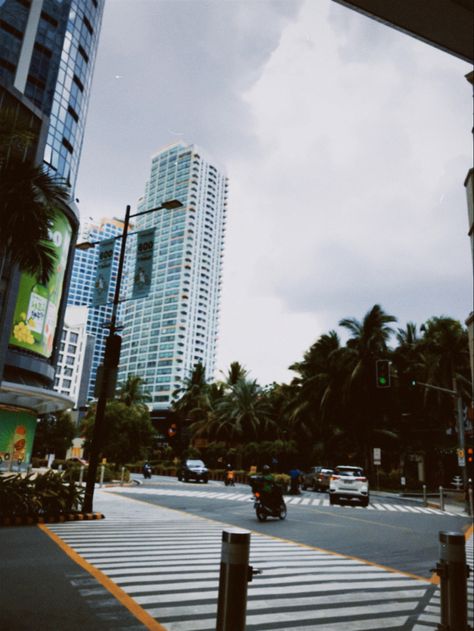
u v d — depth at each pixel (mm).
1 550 8359
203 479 40312
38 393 38438
